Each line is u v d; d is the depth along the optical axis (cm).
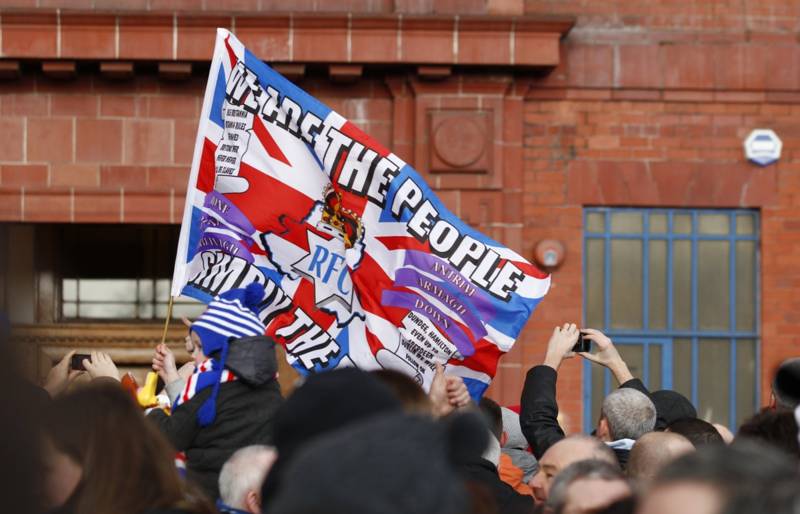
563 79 1268
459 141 1241
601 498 374
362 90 1251
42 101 1235
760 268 1284
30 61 1211
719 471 191
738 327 1288
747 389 1288
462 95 1245
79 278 1401
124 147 1238
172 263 1415
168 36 1202
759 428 477
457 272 749
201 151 779
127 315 1405
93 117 1237
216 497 579
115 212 1233
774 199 1280
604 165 1272
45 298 1388
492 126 1247
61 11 1191
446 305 748
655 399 741
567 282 1263
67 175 1234
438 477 193
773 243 1280
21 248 1382
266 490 295
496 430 720
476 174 1245
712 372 1289
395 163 761
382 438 194
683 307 1288
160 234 1412
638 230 1284
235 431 590
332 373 299
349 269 762
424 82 1240
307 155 773
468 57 1218
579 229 1267
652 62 1276
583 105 1272
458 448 234
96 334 1386
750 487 189
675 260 1288
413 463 192
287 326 769
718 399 1288
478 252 751
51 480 373
